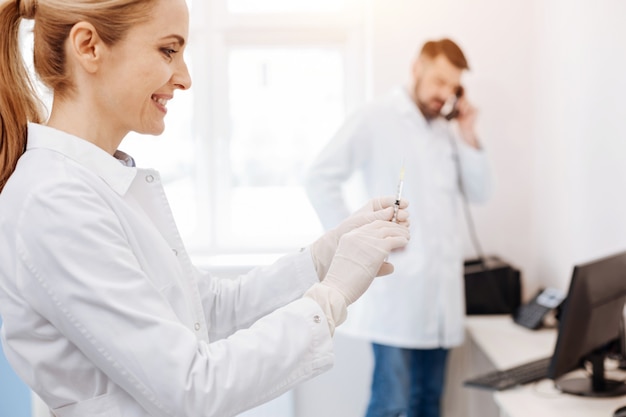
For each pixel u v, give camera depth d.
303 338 0.97
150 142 3.26
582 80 2.55
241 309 1.25
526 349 2.42
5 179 1.00
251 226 3.33
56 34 0.98
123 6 0.96
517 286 2.91
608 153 2.36
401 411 2.64
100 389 0.98
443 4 2.97
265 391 0.95
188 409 0.89
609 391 1.94
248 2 3.18
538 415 1.81
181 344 0.91
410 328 2.58
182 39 1.02
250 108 3.27
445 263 2.61
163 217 1.10
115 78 0.99
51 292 0.90
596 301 1.87
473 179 2.74
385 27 2.96
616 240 2.32
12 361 1.00
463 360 2.99
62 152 0.97
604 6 2.35
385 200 1.25
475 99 3.02
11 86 1.01
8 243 0.93
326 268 1.23
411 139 2.62
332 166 2.62
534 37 3.00
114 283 0.91
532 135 3.05
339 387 3.02
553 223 2.87
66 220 0.90
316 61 3.23
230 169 3.30
